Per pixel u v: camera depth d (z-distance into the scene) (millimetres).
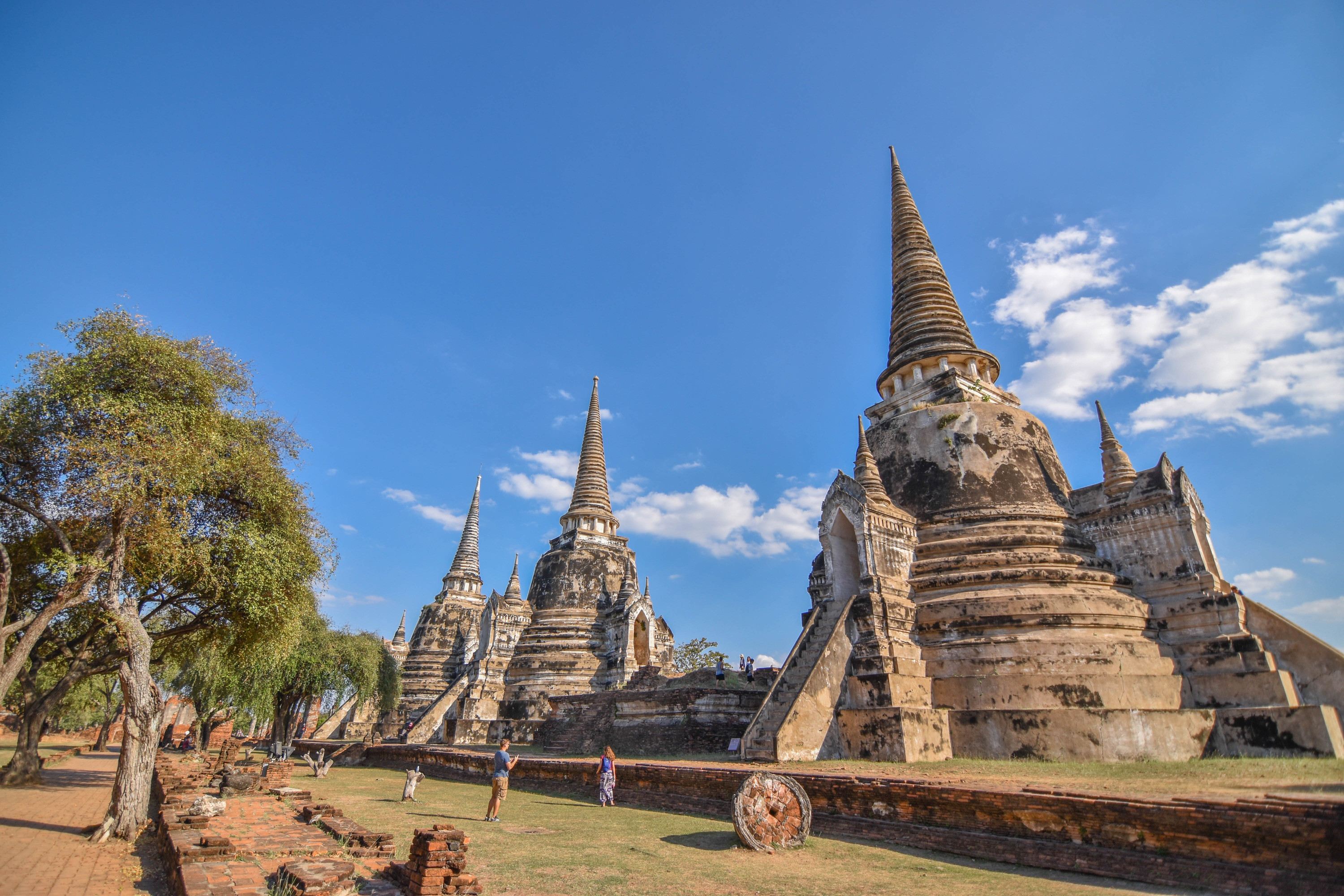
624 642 39219
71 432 16891
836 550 24875
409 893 9578
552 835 14164
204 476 17812
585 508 45844
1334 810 8461
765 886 9977
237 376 19906
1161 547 22984
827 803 14359
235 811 16484
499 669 42438
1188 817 9609
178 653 26234
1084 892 9383
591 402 50594
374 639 45219
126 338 17359
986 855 11539
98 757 46125
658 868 11148
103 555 16188
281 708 41562
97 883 10695
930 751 19297
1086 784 13047
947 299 31672
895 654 21234
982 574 22750
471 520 63969
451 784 26578
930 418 27125
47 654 23219
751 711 29031
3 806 18156
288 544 21281
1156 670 20359
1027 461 25734
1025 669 20312
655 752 27875
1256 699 19219
